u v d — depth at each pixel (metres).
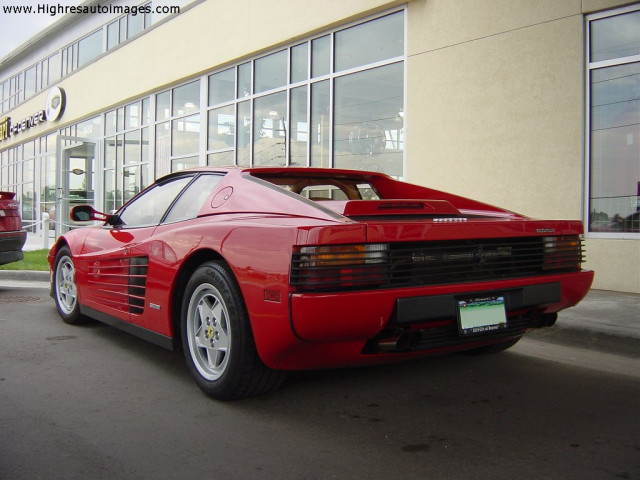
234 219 3.49
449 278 3.18
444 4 8.12
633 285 6.45
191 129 13.77
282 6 10.70
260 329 3.01
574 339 4.89
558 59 6.97
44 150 21.72
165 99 14.75
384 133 9.05
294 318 2.81
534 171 7.21
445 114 8.11
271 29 10.96
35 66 22.75
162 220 4.25
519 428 3.08
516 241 3.44
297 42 10.62
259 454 2.74
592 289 6.74
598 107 6.75
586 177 6.82
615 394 3.65
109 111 17.47
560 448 2.83
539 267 3.56
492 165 7.60
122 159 16.83
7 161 25.64
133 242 4.28
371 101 9.27
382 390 3.68
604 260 6.66
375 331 2.94
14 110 24.27
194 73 13.17
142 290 4.11
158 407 3.35
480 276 3.30
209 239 3.43
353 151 9.58
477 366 4.23
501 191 7.53
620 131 6.59
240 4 11.75
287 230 2.94
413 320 2.96
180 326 3.80
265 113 11.50
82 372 4.03
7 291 7.98
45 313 6.20
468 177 7.86
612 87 6.64
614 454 2.76
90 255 4.90
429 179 8.31
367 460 2.68
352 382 3.83
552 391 3.69
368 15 9.24
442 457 2.71
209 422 3.13
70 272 5.57
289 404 3.41
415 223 3.02
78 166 18.28
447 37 8.08
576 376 4.02
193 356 3.58
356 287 2.88
